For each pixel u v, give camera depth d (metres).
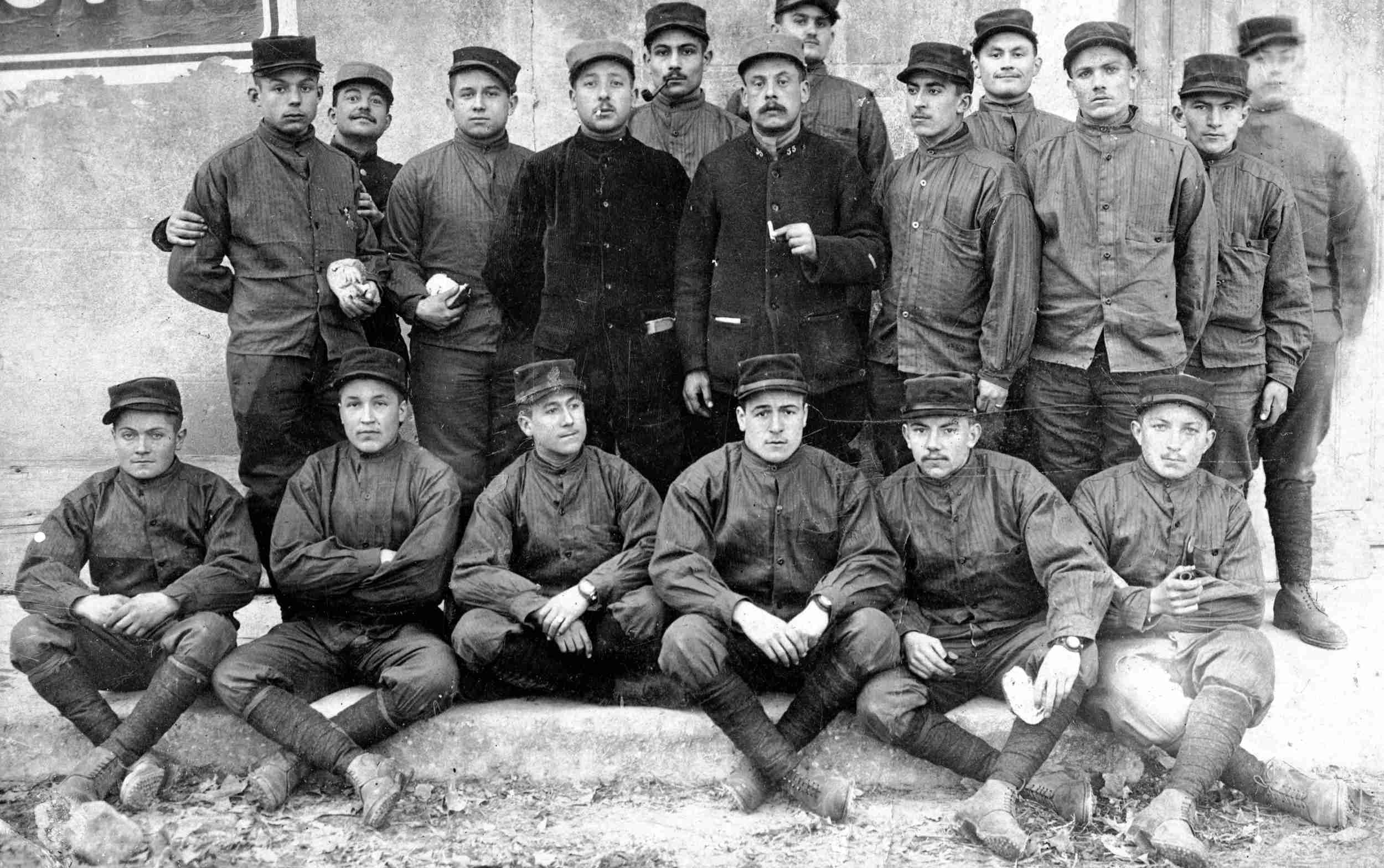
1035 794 3.58
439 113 5.17
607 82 4.21
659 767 3.79
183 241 4.24
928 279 4.13
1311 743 3.92
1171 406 3.76
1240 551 3.76
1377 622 4.29
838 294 4.20
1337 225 4.53
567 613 3.76
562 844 3.39
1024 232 4.04
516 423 4.43
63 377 5.21
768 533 3.80
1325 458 4.87
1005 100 4.46
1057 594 3.63
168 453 3.93
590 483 3.96
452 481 3.96
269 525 4.25
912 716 3.64
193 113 5.16
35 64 5.15
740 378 3.84
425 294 4.46
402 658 3.79
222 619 3.78
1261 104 4.59
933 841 3.43
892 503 3.88
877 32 5.02
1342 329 4.56
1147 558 3.78
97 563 3.91
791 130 4.23
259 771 3.62
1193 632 3.70
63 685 3.74
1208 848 3.41
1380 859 3.34
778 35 4.13
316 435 4.35
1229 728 3.47
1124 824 3.50
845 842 3.42
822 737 3.79
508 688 3.92
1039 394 4.14
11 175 5.16
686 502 3.81
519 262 4.29
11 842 3.35
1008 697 3.52
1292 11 4.64
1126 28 4.05
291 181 4.32
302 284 4.28
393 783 3.56
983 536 3.80
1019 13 4.39
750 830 3.48
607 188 4.27
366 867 3.26
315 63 4.30
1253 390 4.23
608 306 4.23
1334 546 4.71
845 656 3.64
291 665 3.79
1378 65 4.64
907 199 4.19
